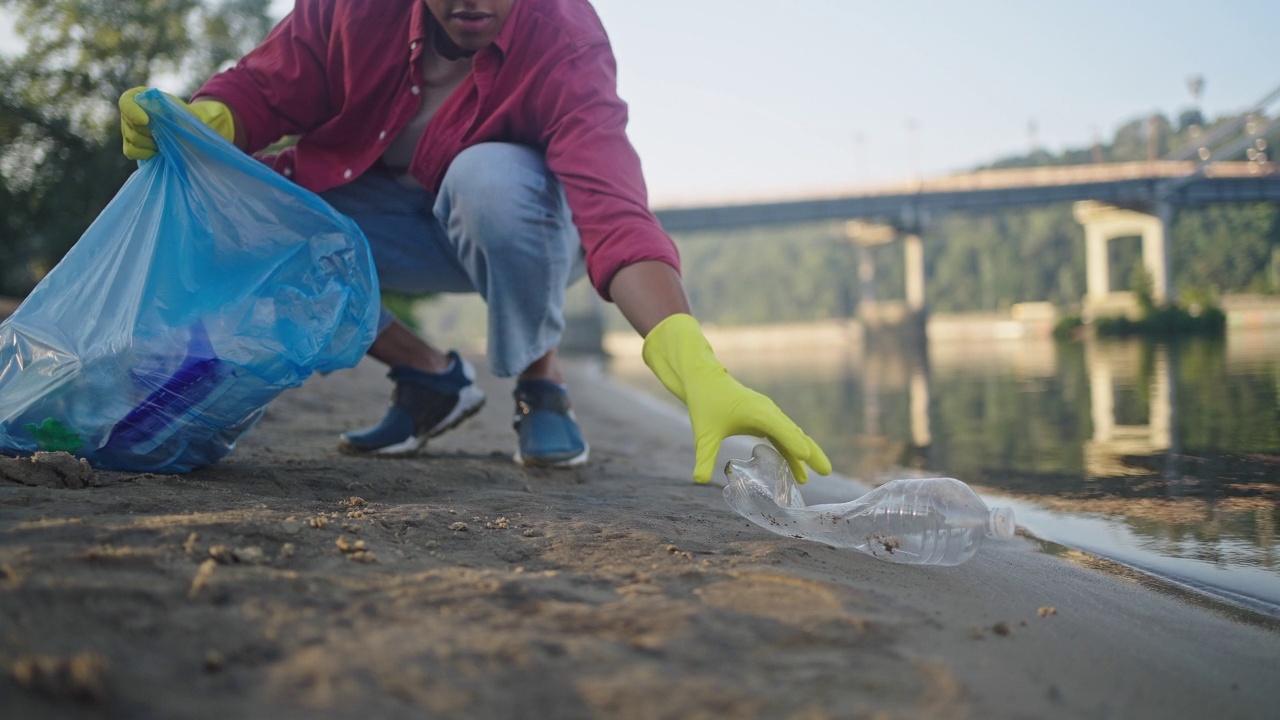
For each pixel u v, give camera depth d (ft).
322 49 8.16
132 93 6.97
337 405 16.57
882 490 6.31
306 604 4.03
